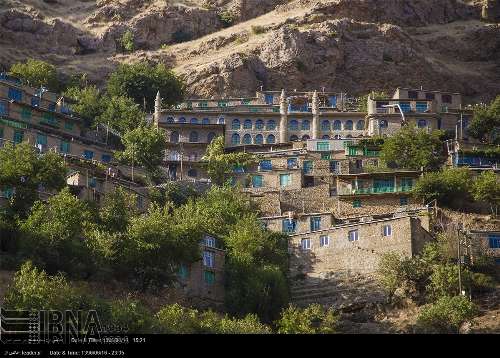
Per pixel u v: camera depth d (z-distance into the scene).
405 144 129.00
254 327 82.88
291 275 105.56
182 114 149.75
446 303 91.19
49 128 135.88
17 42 185.00
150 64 189.00
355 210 120.38
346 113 148.62
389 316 96.81
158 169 130.88
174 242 93.75
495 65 194.50
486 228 112.88
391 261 99.44
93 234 91.06
